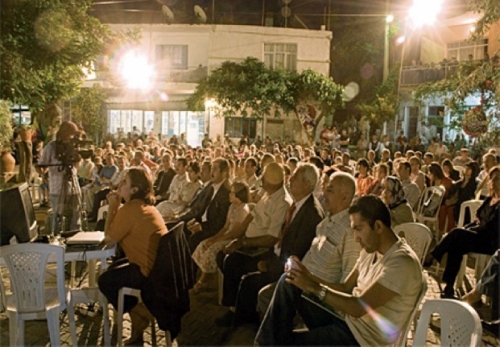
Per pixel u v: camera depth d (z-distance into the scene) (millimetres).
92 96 23422
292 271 3184
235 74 22656
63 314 5473
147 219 4598
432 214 8984
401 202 6223
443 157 18047
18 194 4766
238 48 24312
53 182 6727
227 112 22859
